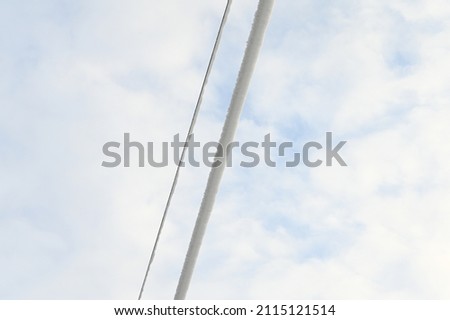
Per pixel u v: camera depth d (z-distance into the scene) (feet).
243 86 17.06
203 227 19.38
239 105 17.43
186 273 20.35
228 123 17.76
